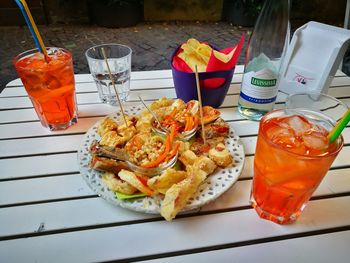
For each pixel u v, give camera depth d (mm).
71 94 414
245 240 281
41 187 330
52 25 1642
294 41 493
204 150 360
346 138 415
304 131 292
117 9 1594
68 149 387
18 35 1512
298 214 297
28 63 394
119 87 480
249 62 454
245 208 312
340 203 321
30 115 455
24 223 290
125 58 484
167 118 393
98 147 327
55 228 287
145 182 301
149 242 277
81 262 260
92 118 450
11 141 399
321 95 420
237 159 350
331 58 462
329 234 290
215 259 265
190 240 280
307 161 247
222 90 455
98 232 284
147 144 348
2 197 317
